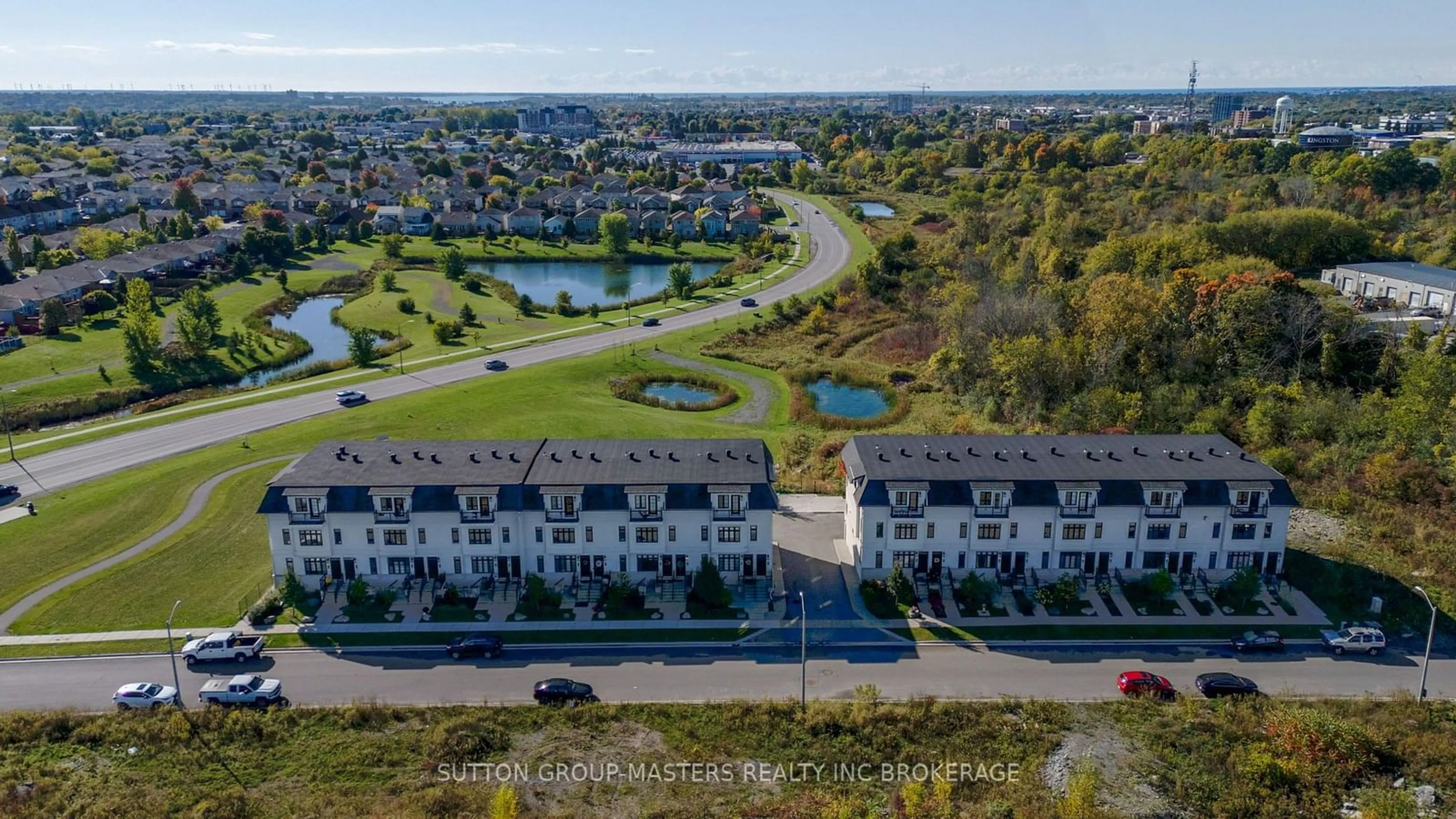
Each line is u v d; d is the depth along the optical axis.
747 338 162.25
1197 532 77.88
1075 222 190.50
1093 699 65.00
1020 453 82.56
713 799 55.22
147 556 84.06
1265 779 55.97
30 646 70.94
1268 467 79.94
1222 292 127.19
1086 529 77.94
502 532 77.75
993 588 75.88
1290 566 80.25
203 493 97.38
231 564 83.06
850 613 75.75
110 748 60.00
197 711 63.50
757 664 69.44
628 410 126.19
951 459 81.69
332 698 65.38
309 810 53.75
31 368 141.88
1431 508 88.06
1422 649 70.69
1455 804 53.84
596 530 77.88
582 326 170.75
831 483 100.81
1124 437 86.19
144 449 110.94
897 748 60.19
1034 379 121.31
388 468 80.50
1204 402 115.94
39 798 55.00
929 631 73.44
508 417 120.94
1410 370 108.81
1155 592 76.56
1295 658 69.50
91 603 76.56
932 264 191.00
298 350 159.00
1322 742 57.62
